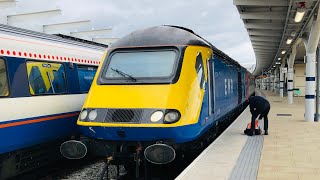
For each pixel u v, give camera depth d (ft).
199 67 27.43
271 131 42.57
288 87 94.63
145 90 24.94
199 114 26.07
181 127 23.71
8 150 24.59
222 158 27.02
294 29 64.34
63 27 66.28
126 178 28.50
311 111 53.52
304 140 36.01
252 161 26.43
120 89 25.52
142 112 23.91
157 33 28.09
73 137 31.94
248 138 36.73
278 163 26.04
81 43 36.14
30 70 26.96
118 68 26.99
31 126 26.73
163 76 25.52
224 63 38.68
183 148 25.17
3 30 25.93
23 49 26.43
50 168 32.81
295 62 135.03
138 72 26.27
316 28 49.90
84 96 33.63
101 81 26.55
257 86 377.50
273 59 149.59
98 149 25.18
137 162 24.14
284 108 78.74
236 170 23.62
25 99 26.12
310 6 47.80
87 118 25.04
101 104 25.16
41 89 28.04
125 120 23.91
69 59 31.91
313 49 52.54
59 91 30.22
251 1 50.49
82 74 33.71
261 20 65.57
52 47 29.96
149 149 23.36
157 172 29.63
